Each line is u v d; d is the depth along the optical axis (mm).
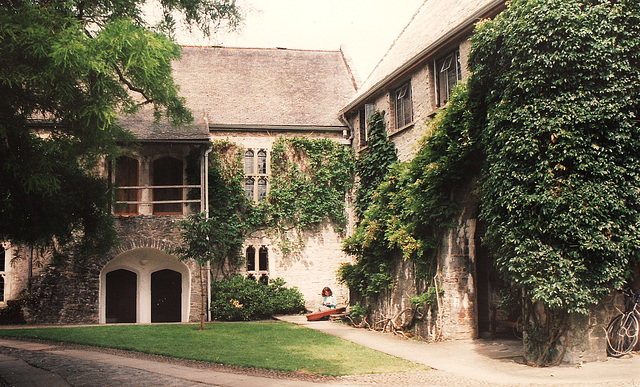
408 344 12453
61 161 10164
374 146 18297
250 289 19672
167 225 18781
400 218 14047
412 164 13133
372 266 16312
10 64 7133
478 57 10555
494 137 9953
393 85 17469
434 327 12992
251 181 21312
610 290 9195
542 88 9172
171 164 20484
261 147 21438
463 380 8328
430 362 10000
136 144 16344
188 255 16391
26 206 9562
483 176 10586
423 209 12953
